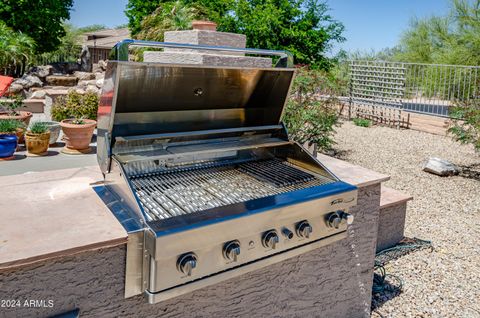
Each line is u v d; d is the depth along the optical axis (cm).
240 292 184
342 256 228
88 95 714
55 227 148
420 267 342
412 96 1153
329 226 201
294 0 1134
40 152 555
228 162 230
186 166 216
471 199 523
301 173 221
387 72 1101
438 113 1061
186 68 190
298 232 187
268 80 223
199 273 157
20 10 1423
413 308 284
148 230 147
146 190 186
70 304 141
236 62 371
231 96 219
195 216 159
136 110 191
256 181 208
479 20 1612
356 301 246
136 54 813
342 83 757
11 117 611
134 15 1554
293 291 207
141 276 152
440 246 384
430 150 809
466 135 634
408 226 432
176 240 146
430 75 1104
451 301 294
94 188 187
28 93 999
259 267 176
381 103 1128
